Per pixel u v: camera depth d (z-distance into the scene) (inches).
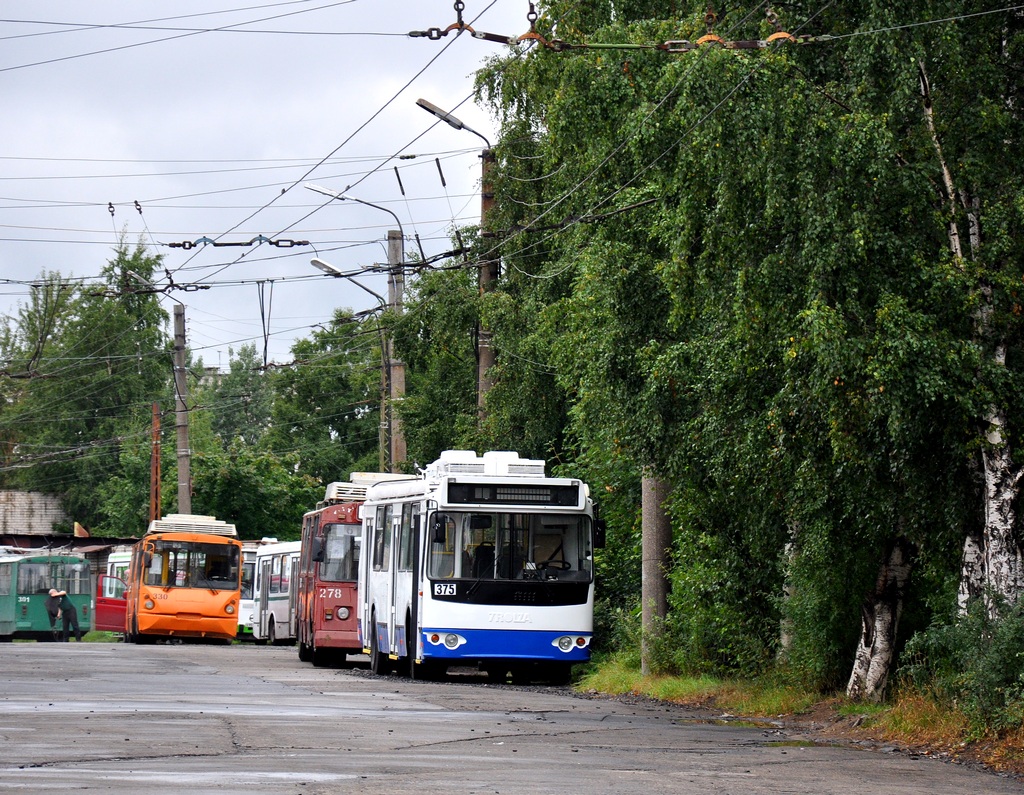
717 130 1403.8
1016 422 1448.1
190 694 1817.2
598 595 2696.9
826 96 1428.4
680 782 1015.0
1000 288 1421.0
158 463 5600.4
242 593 5265.8
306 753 1141.1
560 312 2623.0
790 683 1860.2
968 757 1307.8
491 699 1911.9
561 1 2341.3
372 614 2714.1
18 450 7696.9
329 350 7347.4
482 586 2310.5
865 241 1376.7
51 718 1396.4
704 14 1615.4
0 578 5132.9
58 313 7691.9
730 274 1512.1
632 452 1929.1
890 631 1676.9
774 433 1565.0
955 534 1541.6
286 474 6314.0
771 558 1932.8
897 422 1357.0
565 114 2042.3
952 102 1433.3
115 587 5315.0
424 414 3853.3
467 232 3511.3
